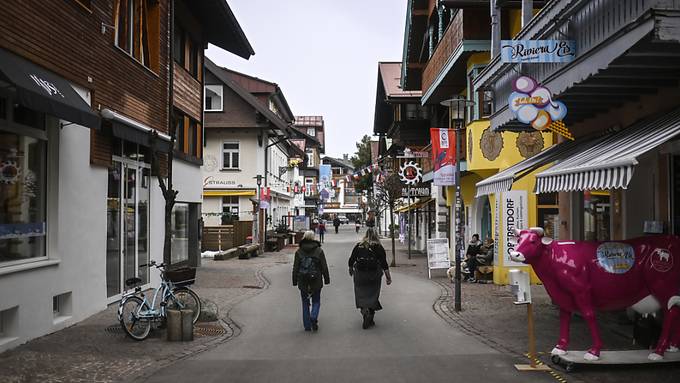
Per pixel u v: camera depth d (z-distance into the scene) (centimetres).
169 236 1054
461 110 1244
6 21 816
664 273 722
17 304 850
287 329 1040
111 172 1253
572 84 838
